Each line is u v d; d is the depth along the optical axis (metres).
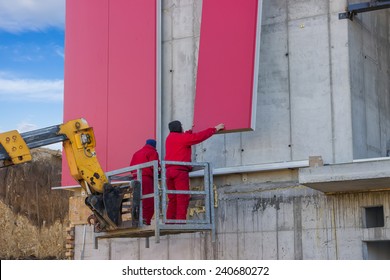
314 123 14.62
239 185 15.18
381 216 14.16
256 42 14.45
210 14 15.09
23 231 37.16
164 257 15.76
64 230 38.53
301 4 15.09
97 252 16.66
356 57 14.94
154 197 12.66
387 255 14.94
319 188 13.46
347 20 14.61
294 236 14.33
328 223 14.00
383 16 16.86
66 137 12.68
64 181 17.03
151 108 16.06
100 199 12.72
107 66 16.73
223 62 14.73
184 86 16.22
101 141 16.56
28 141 12.30
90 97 16.86
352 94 14.48
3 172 37.97
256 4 14.52
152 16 16.38
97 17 17.08
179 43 16.42
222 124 13.98
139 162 13.66
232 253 14.95
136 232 13.06
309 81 14.80
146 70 16.25
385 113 16.34
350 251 13.69
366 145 14.94
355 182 12.69
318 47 14.80
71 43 17.41
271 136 15.01
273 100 15.09
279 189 14.65
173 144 13.46
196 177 15.74
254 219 14.83
